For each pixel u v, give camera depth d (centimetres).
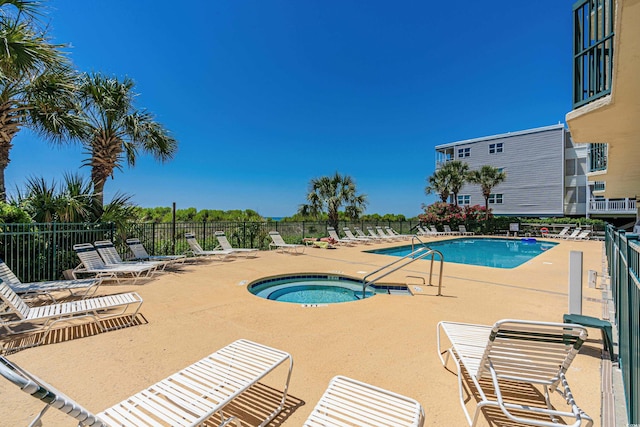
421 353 341
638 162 611
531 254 1464
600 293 619
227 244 1094
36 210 695
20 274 625
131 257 853
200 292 602
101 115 824
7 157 651
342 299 655
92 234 774
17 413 229
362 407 185
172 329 407
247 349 270
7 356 322
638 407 186
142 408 186
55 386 264
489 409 240
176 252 1114
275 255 1134
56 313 373
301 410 237
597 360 326
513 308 506
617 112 331
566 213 2500
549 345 201
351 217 1742
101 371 292
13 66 554
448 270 848
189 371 231
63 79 661
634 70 243
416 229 2489
